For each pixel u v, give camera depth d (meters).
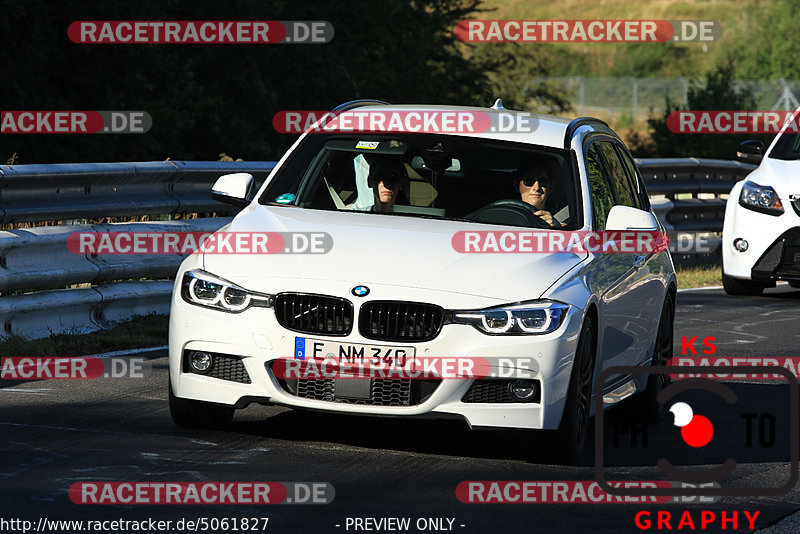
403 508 16.69
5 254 27.67
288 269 19.47
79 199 30.88
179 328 19.83
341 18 85.06
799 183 42.97
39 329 28.64
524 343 18.95
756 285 45.06
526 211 21.80
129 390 23.81
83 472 17.67
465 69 102.88
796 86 179.12
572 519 16.67
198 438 20.11
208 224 34.91
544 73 146.25
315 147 23.47
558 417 19.31
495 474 18.91
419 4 90.62
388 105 25.16
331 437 20.66
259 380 19.19
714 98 114.38
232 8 72.38
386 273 19.28
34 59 63.16
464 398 19.11
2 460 18.17
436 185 22.38
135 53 66.56
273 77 78.00
